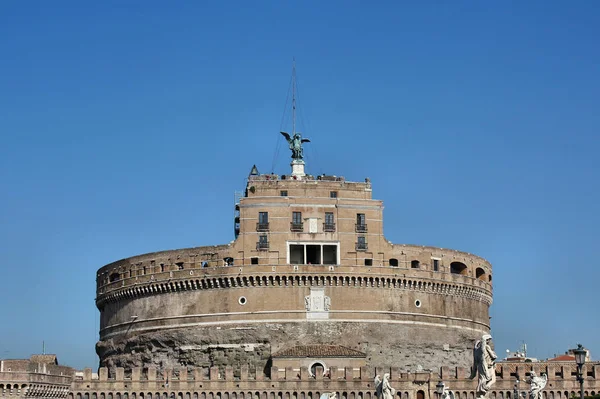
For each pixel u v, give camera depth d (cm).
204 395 15138
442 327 17088
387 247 16862
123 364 17350
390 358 16450
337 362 15888
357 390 15175
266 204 16700
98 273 18625
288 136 18275
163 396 15075
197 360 16488
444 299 17238
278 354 15875
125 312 17625
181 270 16850
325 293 16488
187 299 16812
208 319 16588
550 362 17362
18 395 13638
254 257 16538
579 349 7306
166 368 16588
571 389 15588
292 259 16862
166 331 16825
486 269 18400
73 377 14950
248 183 17012
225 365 16325
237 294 16538
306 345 16238
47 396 14138
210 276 16588
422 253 17125
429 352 16812
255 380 15200
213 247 16750
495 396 15512
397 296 16775
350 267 16575
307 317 16362
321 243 16662
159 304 17075
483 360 6456
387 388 9156
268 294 16475
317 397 15150
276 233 16600
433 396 15350
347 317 16450
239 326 16412
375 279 16638
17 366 13975
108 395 14975
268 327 16325
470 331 17550
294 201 16725
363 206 16900
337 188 16912
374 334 16462
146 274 17238
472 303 17762
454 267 17875
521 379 15525
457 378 15425
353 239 16725
